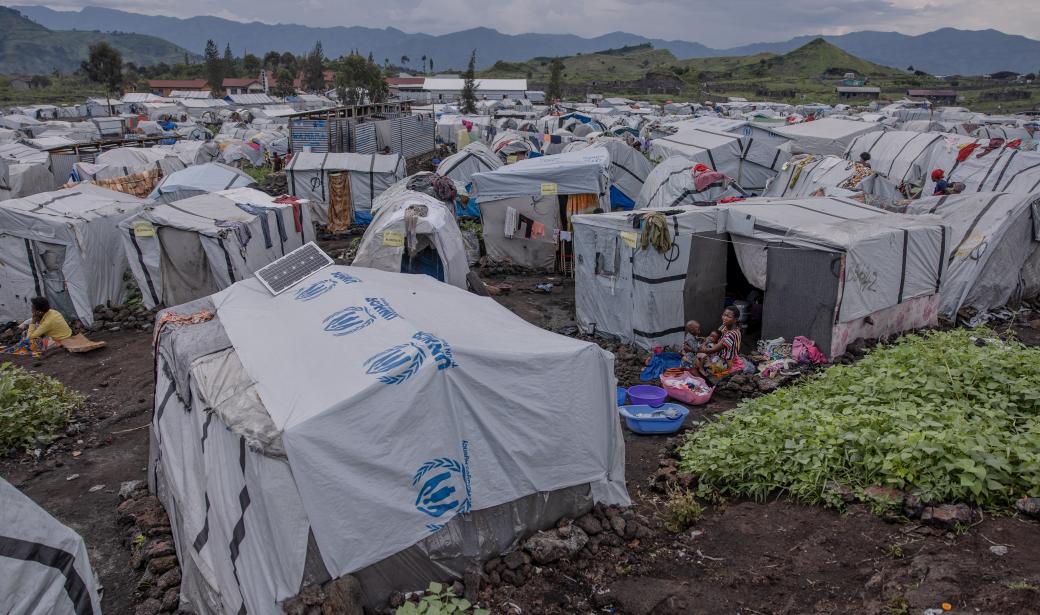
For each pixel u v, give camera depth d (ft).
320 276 30.40
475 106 293.84
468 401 21.81
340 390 20.21
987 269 48.60
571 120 192.44
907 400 29.35
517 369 22.65
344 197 86.43
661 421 34.32
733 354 40.06
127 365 48.65
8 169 96.02
